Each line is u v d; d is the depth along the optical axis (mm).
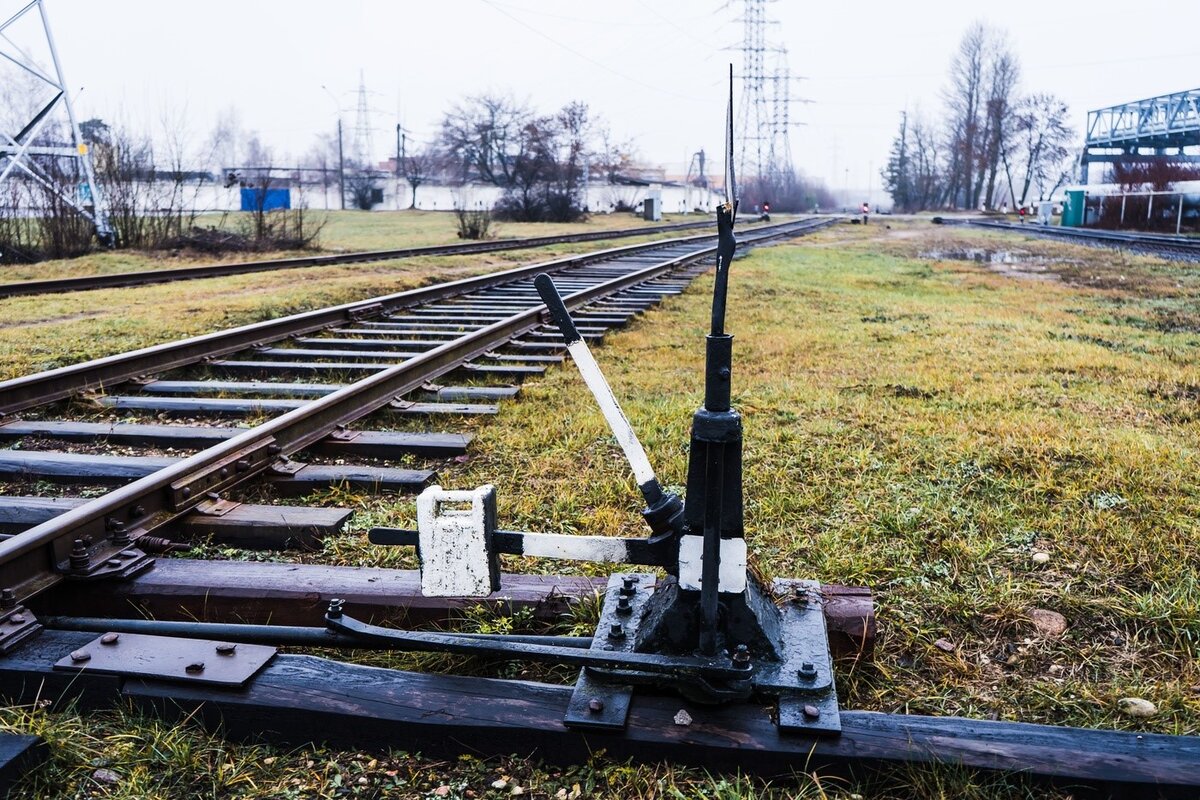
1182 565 3488
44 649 2740
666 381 7098
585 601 3158
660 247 27438
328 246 26469
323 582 3252
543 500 4398
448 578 2656
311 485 4551
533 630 3172
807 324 10539
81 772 2352
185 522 3939
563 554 2641
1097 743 2316
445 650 2648
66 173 21844
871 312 11852
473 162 77312
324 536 3932
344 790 2340
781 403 6246
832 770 2314
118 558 3338
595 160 73938
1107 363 7746
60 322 10648
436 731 2441
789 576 3535
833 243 32000
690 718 2422
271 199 59438
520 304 12305
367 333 9727
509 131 74625
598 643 2688
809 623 2783
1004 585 3381
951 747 2307
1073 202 48844
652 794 2277
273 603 3191
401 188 76500
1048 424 5527
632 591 3014
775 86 107812
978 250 27984
